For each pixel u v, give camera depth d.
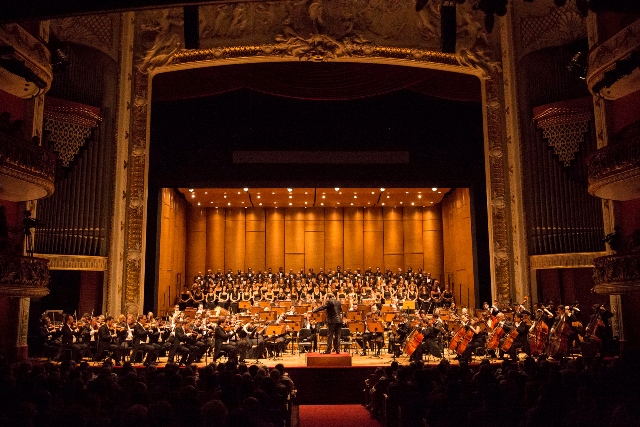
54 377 6.14
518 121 17.61
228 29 17.91
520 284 17.11
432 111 19.45
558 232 16.56
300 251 27.55
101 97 16.97
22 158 10.42
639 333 13.06
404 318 15.34
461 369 7.62
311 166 19.08
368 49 17.80
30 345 14.96
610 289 11.24
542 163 17.05
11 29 11.29
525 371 7.74
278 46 17.75
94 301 16.72
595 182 11.60
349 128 19.39
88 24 16.88
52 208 15.95
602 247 15.94
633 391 6.14
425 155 19.25
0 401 5.30
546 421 4.98
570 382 6.31
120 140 17.17
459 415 5.51
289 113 19.39
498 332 13.20
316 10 17.89
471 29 18.30
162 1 7.29
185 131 19.17
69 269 15.95
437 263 27.12
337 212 27.84
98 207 16.58
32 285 10.97
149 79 17.70
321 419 9.47
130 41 17.75
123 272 16.88
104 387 6.07
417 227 27.53
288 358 15.19
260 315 17.84
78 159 16.39
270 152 19.12
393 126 19.41
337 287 23.55
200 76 18.31
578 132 16.59
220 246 27.34
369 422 8.98
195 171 18.91
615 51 12.22
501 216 17.70
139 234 17.08
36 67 12.16
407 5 18.27
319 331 15.27
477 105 19.48
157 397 5.78
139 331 13.15
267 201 26.20
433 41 18.17
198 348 13.13
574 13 17.05
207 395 5.95
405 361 13.73
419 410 5.97
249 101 19.36
